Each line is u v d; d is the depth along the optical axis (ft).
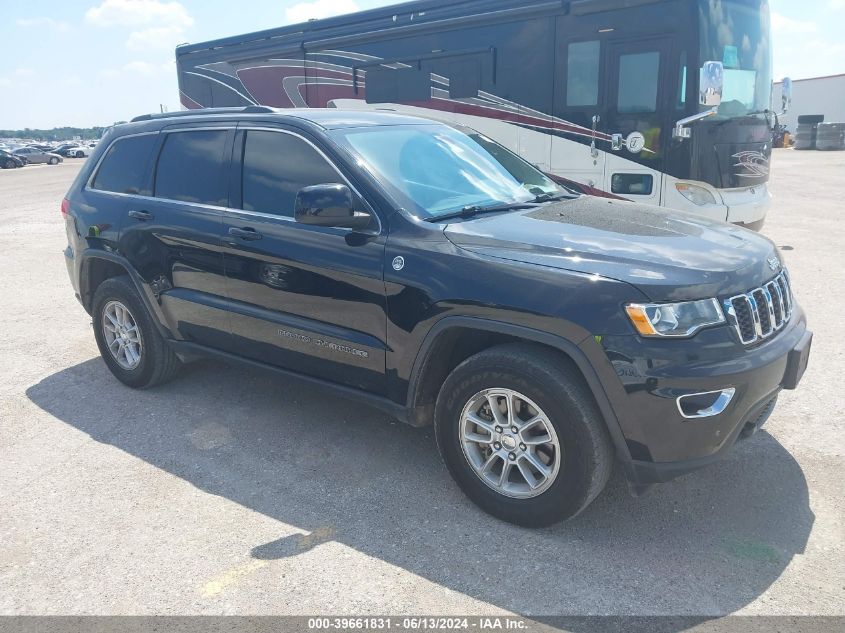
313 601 9.07
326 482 12.05
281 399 15.64
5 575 9.76
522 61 26.89
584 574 9.46
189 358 15.48
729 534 10.25
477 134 15.28
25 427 14.53
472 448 10.90
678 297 9.16
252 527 10.75
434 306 10.53
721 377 9.11
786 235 34.35
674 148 23.81
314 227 11.99
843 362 16.80
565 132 26.27
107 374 17.54
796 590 9.02
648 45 23.72
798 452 12.53
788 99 27.45
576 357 9.39
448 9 28.71
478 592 9.16
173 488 11.98
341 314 11.82
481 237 10.57
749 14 24.56
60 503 11.58
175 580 9.55
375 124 13.41
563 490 9.92
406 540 10.33
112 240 15.57
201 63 40.70
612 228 11.07
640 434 9.36
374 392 11.93
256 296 13.08
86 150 197.77
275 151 13.02
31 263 32.78
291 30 35.12
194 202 14.15
